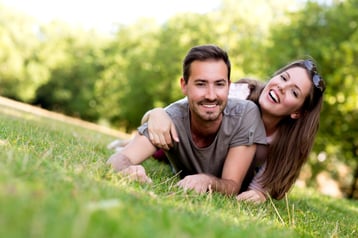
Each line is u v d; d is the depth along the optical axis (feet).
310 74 14.88
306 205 17.87
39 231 4.31
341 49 57.82
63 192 6.44
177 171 15.21
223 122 13.58
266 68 64.64
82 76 160.04
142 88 118.73
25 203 4.96
